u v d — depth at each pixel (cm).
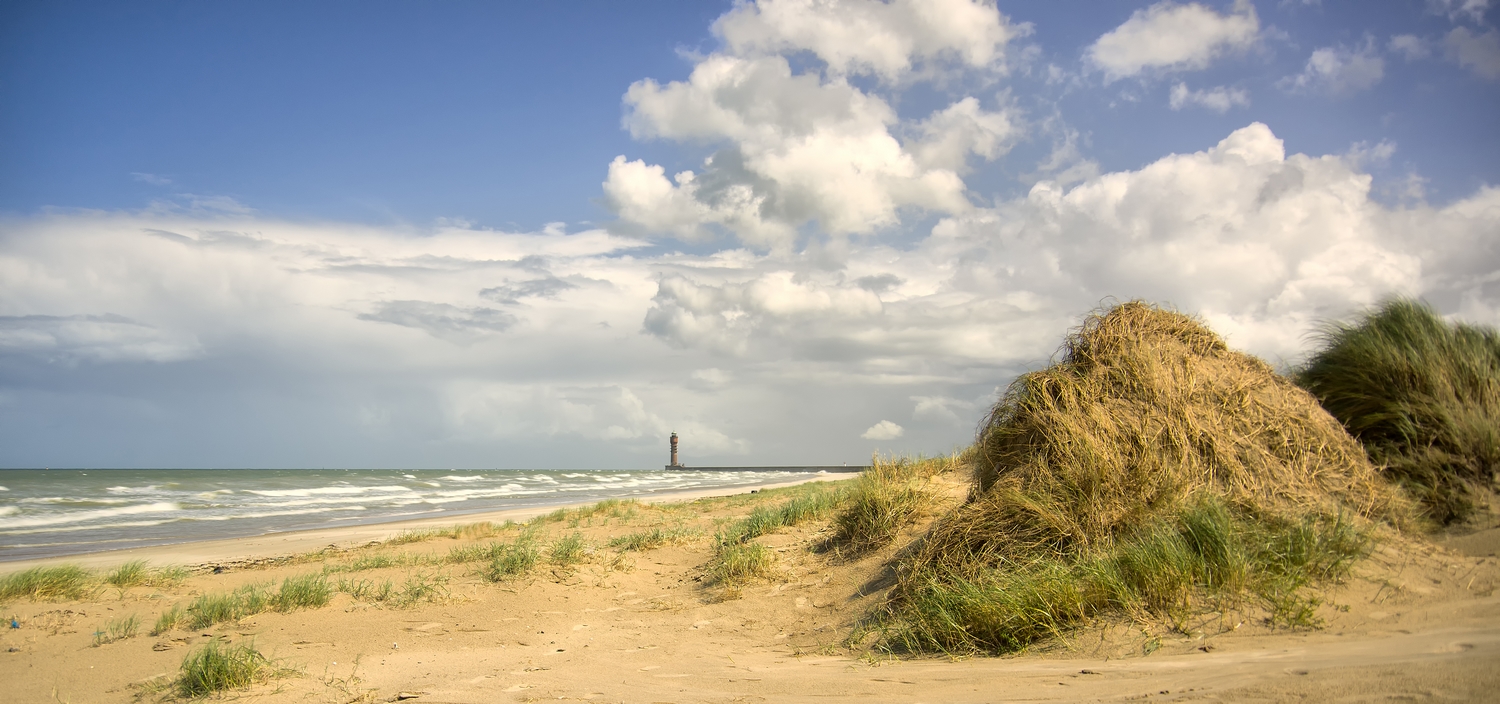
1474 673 262
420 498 3419
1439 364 594
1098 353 682
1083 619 453
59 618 706
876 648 533
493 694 454
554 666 540
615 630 676
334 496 3497
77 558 1330
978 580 541
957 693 366
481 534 1448
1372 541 461
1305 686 280
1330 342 685
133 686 507
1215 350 677
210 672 493
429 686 483
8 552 1444
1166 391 613
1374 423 594
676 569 944
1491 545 444
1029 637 458
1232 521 486
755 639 622
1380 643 335
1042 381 676
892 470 998
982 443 712
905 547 762
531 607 760
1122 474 564
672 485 5438
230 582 944
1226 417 589
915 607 561
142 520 2198
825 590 735
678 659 557
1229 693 288
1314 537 456
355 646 620
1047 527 564
